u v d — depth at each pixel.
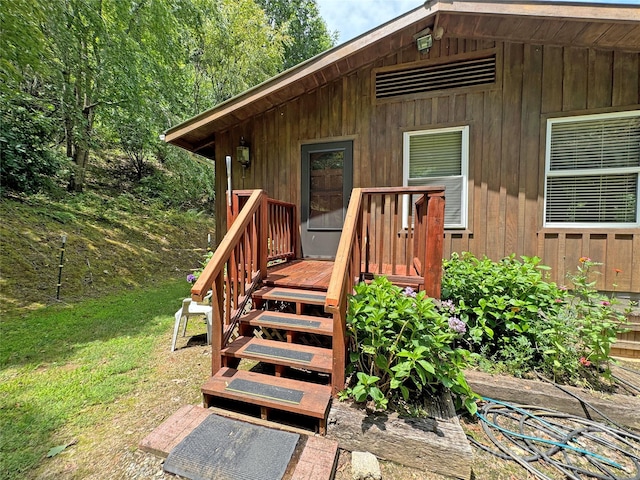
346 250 2.31
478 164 3.76
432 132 3.93
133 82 8.39
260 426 1.98
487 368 2.63
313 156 4.53
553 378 2.57
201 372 2.85
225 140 4.97
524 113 3.59
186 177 11.49
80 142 8.64
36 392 2.48
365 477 1.62
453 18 3.40
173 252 8.84
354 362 2.23
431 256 2.60
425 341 2.03
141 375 2.79
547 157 3.54
